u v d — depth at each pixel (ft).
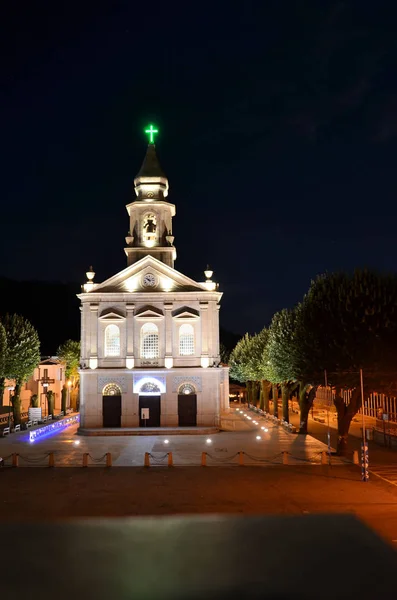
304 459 132.16
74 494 96.12
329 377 139.44
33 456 140.05
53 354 489.67
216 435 181.57
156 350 194.70
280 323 184.85
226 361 419.74
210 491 97.50
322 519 78.48
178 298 195.83
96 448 153.48
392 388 138.21
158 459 133.39
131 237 211.00
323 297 144.36
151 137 223.30
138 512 83.30
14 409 215.51
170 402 191.52
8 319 216.33
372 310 134.31
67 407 307.37
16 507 87.10
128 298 195.42
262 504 87.56
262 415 258.98
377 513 81.56
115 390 192.65
